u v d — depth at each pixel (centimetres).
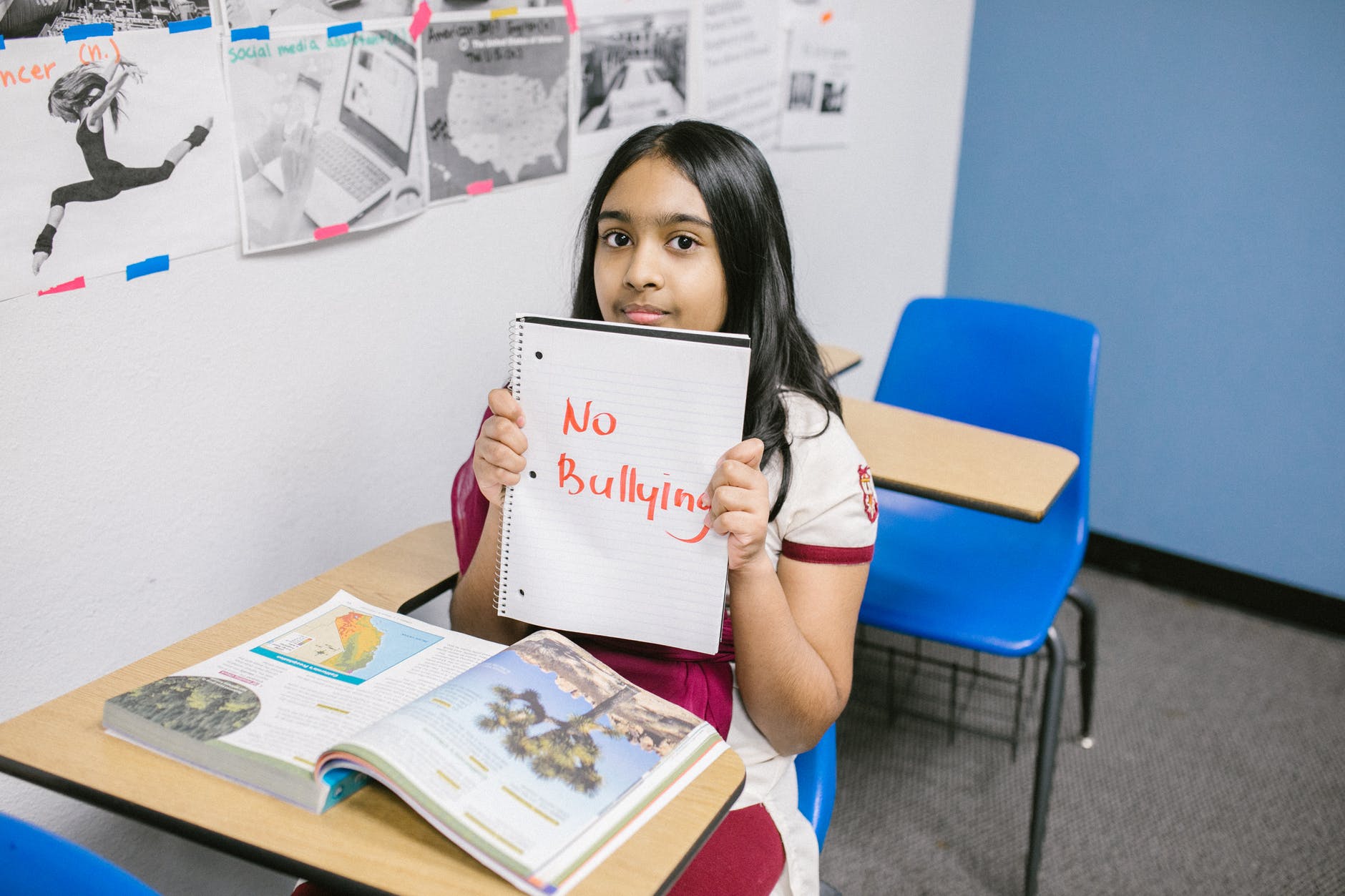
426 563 111
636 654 95
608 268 93
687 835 66
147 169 102
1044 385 176
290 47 113
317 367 128
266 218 116
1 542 99
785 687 89
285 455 127
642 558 82
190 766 71
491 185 148
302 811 67
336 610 92
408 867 63
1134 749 200
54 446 101
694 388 78
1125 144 249
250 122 111
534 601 85
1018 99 263
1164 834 176
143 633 115
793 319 100
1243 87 229
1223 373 247
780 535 96
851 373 267
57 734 74
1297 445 241
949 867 167
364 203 128
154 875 121
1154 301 254
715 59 189
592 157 166
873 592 159
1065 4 249
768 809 97
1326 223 225
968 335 185
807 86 217
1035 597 159
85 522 106
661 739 73
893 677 207
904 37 244
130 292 104
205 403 115
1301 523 245
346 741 66
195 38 104
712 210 89
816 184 231
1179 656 235
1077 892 162
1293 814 182
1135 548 271
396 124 130
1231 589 258
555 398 81
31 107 92
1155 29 238
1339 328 229
